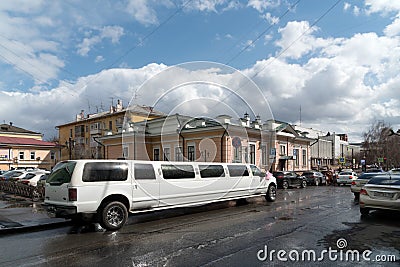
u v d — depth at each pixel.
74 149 45.12
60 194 6.56
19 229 6.80
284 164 26.44
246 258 4.57
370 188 8.15
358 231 6.29
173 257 4.66
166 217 8.26
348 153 55.12
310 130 41.62
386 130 47.66
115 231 6.59
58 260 4.61
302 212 8.95
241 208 9.90
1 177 19.94
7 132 49.22
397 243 5.34
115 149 27.42
